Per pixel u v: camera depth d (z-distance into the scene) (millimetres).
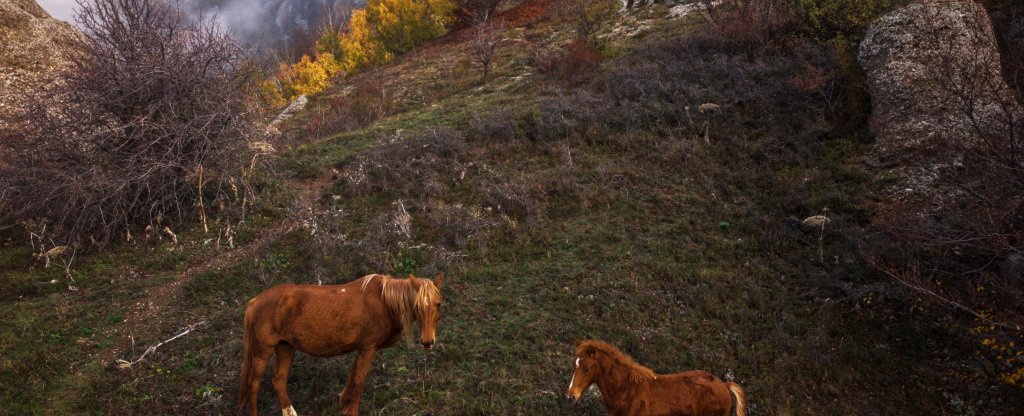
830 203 12148
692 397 5777
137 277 10141
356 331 6473
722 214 12195
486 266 10414
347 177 13984
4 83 14398
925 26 14109
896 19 14688
